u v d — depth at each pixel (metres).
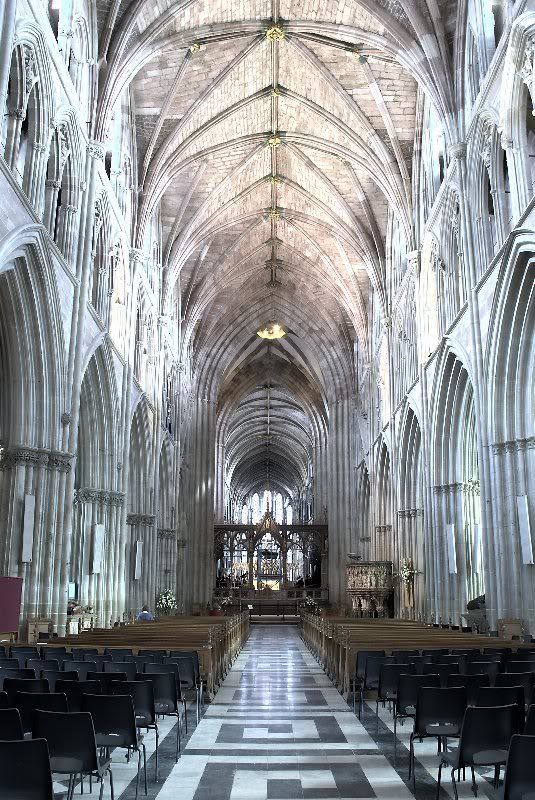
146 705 8.28
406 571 32.34
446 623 25.55
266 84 32.19
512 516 19.27
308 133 35.03
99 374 24.69
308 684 16.62
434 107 24.66
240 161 36.62
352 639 15.34
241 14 27.19
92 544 24.70
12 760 5.15
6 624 15.01
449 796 7.39
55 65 18.45
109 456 25.72
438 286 27.11
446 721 7.80
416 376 30.25
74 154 20.88
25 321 17.81
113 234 26.11
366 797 7.39
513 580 19.06
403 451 33.56
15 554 17.70
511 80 18.03
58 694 7.38
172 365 41.19
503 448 19.81
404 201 31.36
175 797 7.41
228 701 13.81
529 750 5.45
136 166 30.12
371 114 31.12
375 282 38.78
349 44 28.12
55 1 19.53
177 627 20.03
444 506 26.42
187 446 48.69
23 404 18.22
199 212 37.56
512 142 18.30
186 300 45.09
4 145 16.02
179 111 30.42
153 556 32.84
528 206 17.11
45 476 18.64
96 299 24.25
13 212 15.66
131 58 23.84
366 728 10.98
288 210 42.22
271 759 9.02
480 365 21.27
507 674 9.06
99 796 7.27
